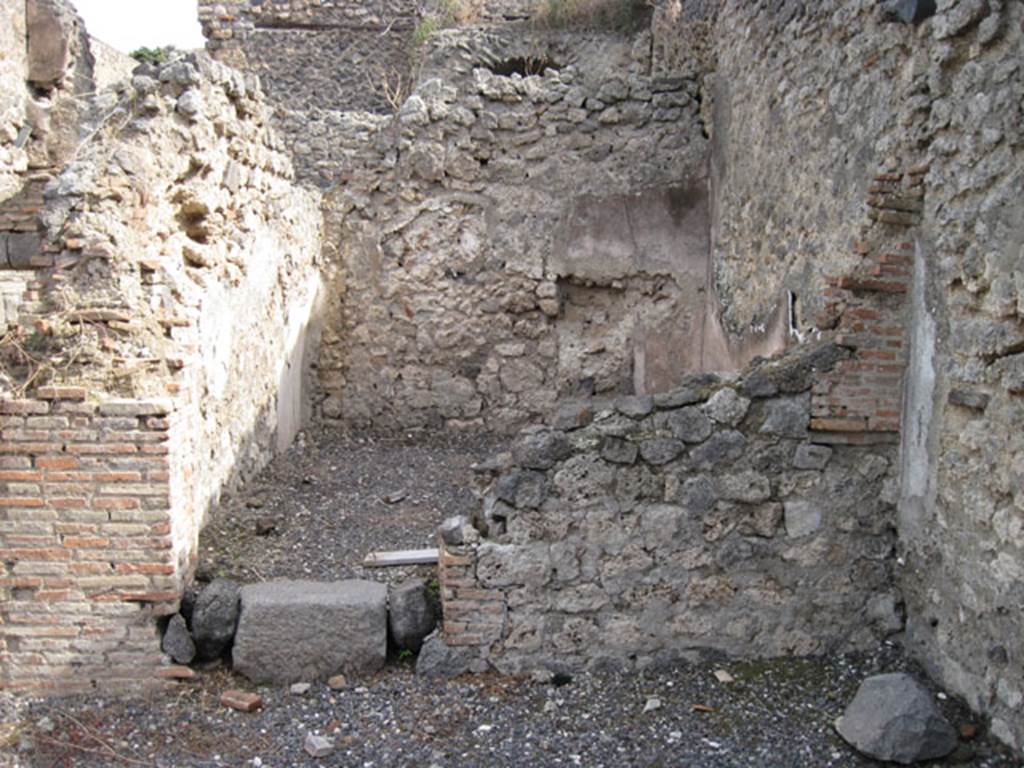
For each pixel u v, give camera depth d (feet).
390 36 33.81
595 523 12.98
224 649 13.05
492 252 24.27
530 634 13.08
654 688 12.69
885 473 13.20
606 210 24.14
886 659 13.00
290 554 15.30
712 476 13.01
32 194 20.06
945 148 11.79
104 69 30.66
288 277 21.57
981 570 11.13
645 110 23.97
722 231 22.30
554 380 24.63
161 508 12.46
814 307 15.19
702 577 13.15
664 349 24.50
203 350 15.17
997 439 10.77
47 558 12.44
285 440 21.93
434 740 11.50
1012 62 10.43
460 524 13.08
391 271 24.41
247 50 33.78
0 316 19.66
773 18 18.06
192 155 14.89
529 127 23.98
